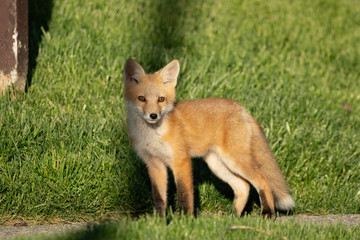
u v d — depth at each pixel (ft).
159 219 25.50
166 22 59.57
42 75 41.47
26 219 29.35
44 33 46.52
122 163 32.01
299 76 51.01
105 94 40.06
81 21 52.90
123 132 33.83
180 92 41.96
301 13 69.92
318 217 31.12
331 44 61.62
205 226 24.11
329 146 38.24
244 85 44.96
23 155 31.48
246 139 29.78
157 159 29.17
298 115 42.42
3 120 32.76
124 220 25.32
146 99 28.07
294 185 34.81
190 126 29.12
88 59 44.75
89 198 30.42
